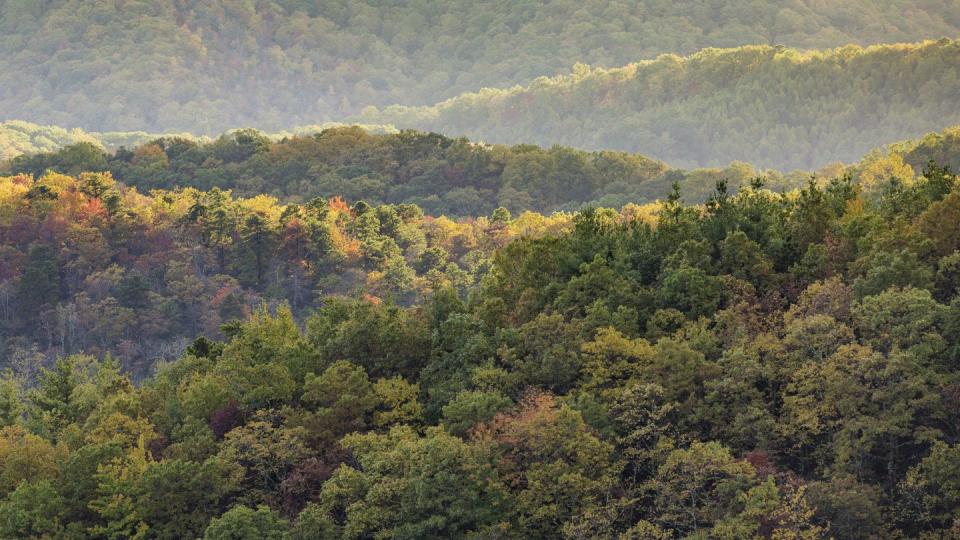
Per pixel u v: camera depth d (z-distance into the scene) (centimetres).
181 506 10069
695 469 8775
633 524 9288
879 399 9038
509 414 10062
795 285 11369
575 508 9100
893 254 10525
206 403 11425
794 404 9350
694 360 9950
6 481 10762
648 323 11031
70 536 9944
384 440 10188
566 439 9375
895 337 9469
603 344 10381
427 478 9256
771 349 9969
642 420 9675
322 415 10731
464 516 9156
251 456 10300
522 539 9188
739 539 8200
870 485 8712
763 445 9319
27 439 11250
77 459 10362
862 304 10000
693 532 8719
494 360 11069
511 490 9519
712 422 9638
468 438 10031
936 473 8419
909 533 8644
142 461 10369
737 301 11150
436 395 10944
